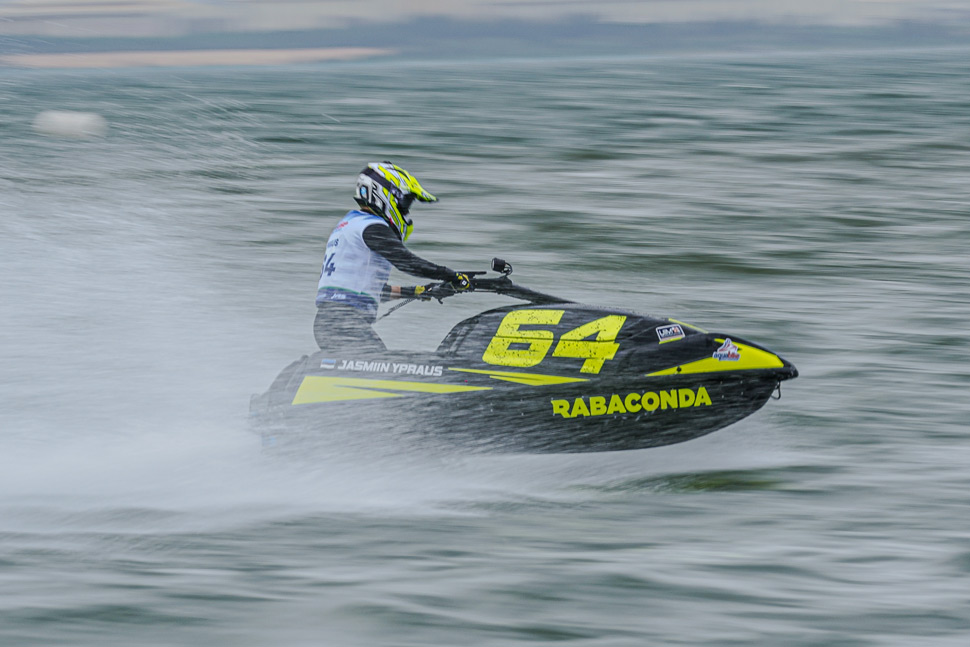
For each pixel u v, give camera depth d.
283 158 76.06
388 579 15.24
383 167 21.98
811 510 18.12
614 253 43.22
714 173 67.06
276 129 99.38
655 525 17.48
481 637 13.50
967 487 19.14
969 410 23.95
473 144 83.06
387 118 110.00
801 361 28.30
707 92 150.00
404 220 22.25
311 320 30.88
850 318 32.75
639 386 19.88
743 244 45.06
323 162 73.06
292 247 44.34
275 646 13.27
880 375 26.83
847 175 65.62
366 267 21.41
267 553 16.28
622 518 17.81
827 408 24.31
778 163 71.12
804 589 14.89
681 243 45.34
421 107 126.88
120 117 116.44
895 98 132.50
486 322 20.97
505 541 16.77
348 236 21.48
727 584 15.05
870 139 84.50
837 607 14.31
